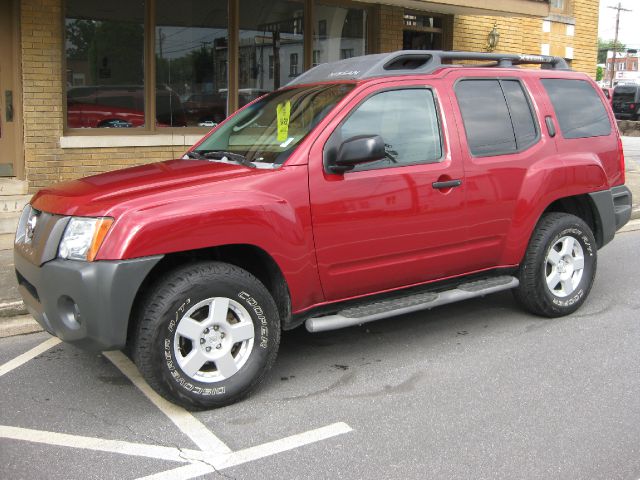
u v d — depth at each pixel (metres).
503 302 6.18
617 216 6.00
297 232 4.13
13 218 8.17
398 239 4.55
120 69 9.07
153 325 3.75
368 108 4.50
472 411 4.00
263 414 3.99
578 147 5.61
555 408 4.04
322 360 4.84
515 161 5.11
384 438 3.69
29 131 8.41
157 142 9.26
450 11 11.89
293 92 5.02
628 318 5.72
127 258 3.64
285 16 10.45
